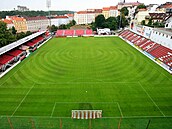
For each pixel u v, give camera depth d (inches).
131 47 2250.2
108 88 1101.1
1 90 1088.8
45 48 2245.3
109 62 1621.6
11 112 864.3
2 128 750.5
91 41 2738.7
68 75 1320.1
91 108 888.9
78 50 2103.8
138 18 4170.8
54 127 757.3
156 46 1915.6
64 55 1882.4
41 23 5797.2
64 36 3282.5
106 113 848.3
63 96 1010.1
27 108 896.3
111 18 4362.7
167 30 1909.4
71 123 782.5
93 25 4690.0
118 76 1288.1
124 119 804.0
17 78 1270.9
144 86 1122.7
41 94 1035.9
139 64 1549.0
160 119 801.6
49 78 1266.0
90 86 1131.9
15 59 1704.0
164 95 1007.6
